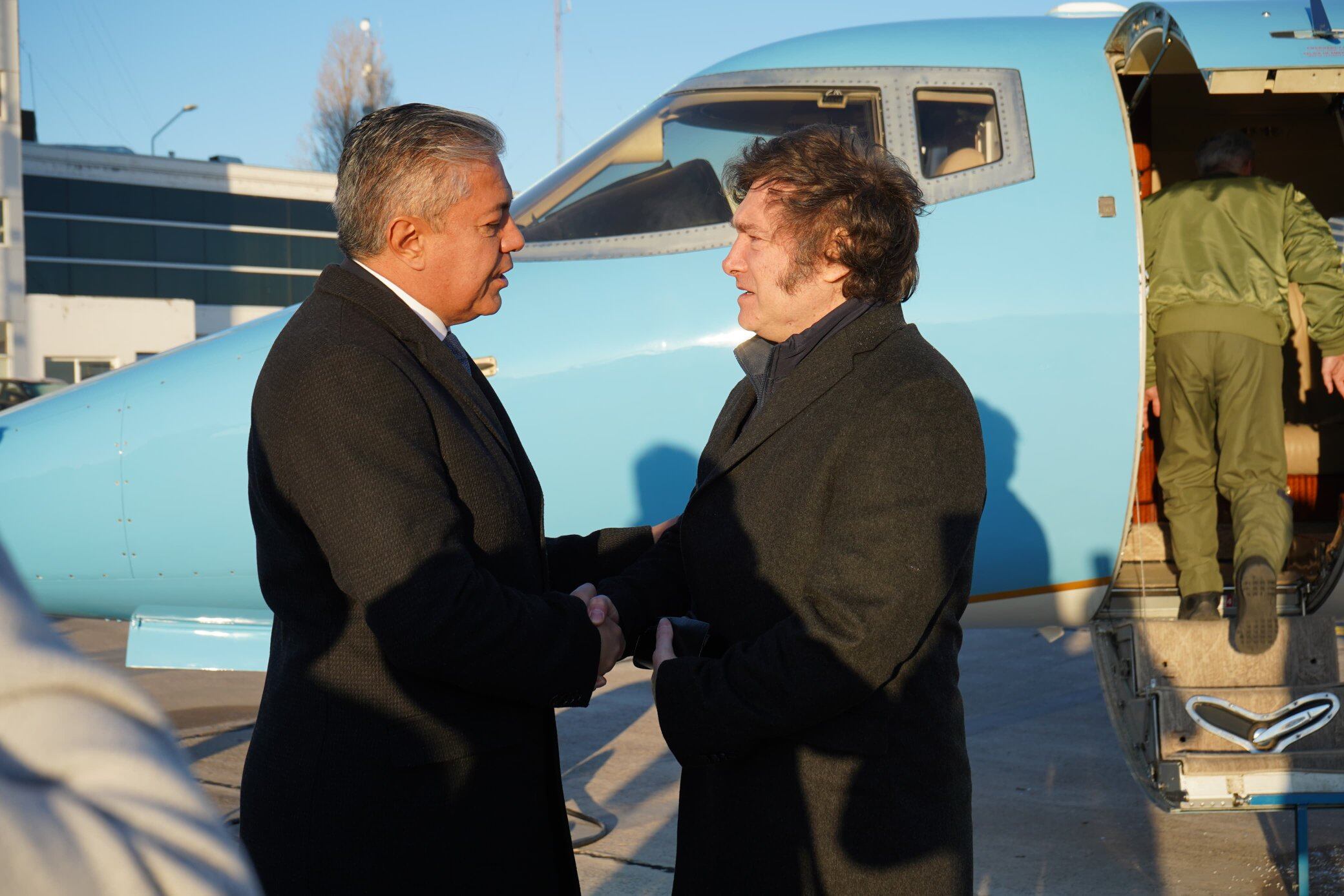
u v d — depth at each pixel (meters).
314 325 1.62
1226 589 3.77
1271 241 3.56
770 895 1.63
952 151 3.56
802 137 1.69
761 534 1.67
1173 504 3.61
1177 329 3.55
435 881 1.61
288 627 1.67
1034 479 3.42
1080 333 3.40
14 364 31.39
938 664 1.65
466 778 1.63
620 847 3.62
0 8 30.66
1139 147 5.30
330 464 1.52
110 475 3.45
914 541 1.51
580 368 3.39
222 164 37.66
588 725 5.15
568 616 1.67
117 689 0.54
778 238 1.67
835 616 1.51
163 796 0.53
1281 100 5.34
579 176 3.66
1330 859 3.48
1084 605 3.60
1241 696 3.08
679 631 1.78
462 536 1.57
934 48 3.65
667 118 3.69
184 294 37.38
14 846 0.47
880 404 1.58
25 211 34.75
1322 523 4.66
